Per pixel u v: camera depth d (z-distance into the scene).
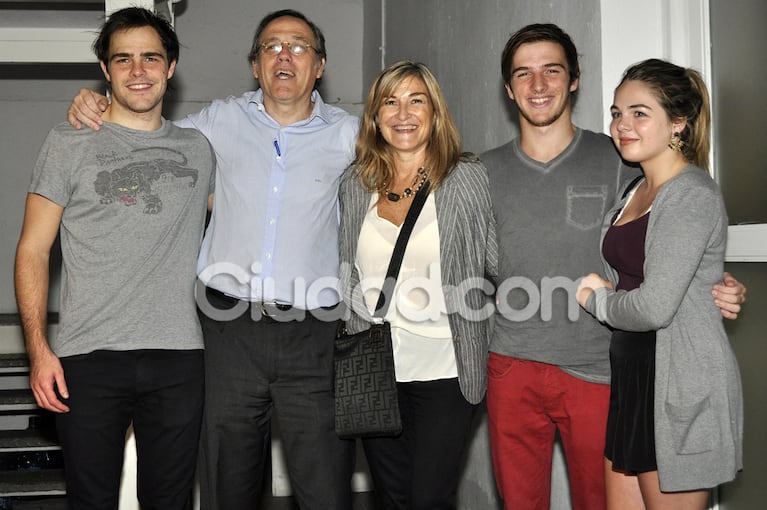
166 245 2.42
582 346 2.44
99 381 2.35
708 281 2.07
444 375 2.46
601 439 2.43
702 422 2.00
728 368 2.03
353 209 2.58
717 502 2.69
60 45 3.75
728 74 2.61
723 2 2.62
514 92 2.52
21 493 4.41
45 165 2.38
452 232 2.46
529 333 2.49
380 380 2.44
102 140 2.40
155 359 2.40
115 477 2.42
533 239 2.49
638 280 2.19
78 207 2.37
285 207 2.61
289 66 2.60
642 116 2.14
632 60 2.78
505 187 2.54
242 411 2.56
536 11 3.28
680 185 2.05
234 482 2.58
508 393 2.54
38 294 2.35
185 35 5.93
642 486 2.16
